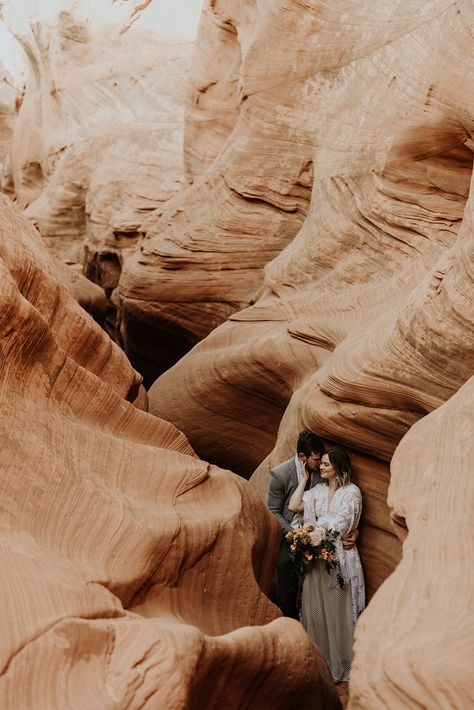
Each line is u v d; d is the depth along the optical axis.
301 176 9.27
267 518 4.92
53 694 2.65
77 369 4.30
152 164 14.59
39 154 18.98
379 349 5.63
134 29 17.00
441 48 6.85
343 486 5.70
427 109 7.02
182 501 4.32
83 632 2.86
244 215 9.81
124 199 14.51
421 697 2.53
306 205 9.41
